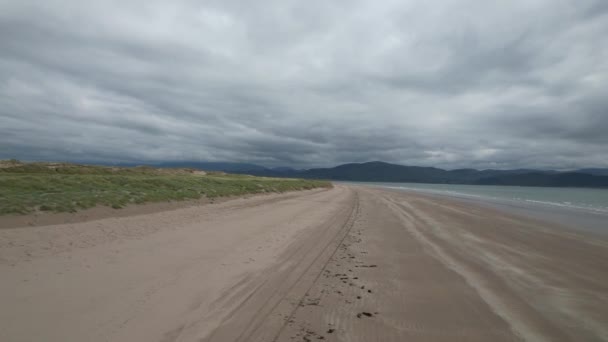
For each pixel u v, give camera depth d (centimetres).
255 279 664
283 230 1241
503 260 883
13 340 384
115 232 1031
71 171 3438
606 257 956
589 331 473
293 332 446
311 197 3234
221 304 530
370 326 473
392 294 609
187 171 5656
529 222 1734
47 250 785
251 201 2317
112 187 1934
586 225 1683
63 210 1194
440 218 1797
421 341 433
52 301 502
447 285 666
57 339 393
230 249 902
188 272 682
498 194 5938
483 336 451
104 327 430
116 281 606
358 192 5116
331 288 633
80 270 657
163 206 1633
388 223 1584
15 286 554
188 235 1056
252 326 457
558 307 561
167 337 414
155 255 800
